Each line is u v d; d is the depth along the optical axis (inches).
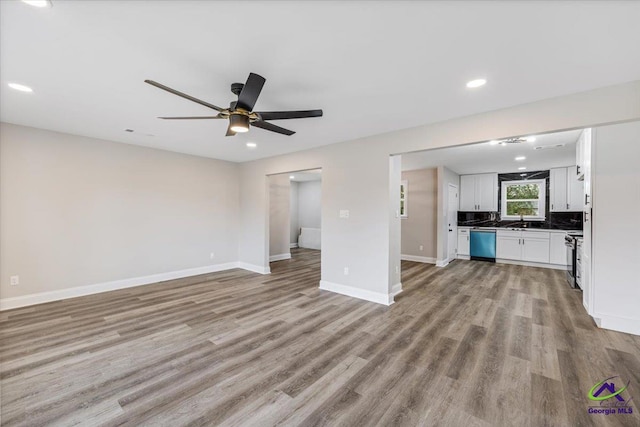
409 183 271.7
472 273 213.2
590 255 119.5
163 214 190.9
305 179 336.8
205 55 74.8
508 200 277.3
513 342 102.3
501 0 53.9
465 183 295.0
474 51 72.1
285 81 88.7
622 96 88.0
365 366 86.9
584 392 74.1
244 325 117.7
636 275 106.9
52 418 64.7
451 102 104.0
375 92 96.1
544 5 55.4
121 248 171.5
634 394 73.0
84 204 156.9
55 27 62.8
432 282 187.2
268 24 61.9
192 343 101.7
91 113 118.3
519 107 105.6
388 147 143.4
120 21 60.9
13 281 135.4
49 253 145.6
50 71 83.4
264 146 176.6
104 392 74.1
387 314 130.5
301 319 124.3
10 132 133.9
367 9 56.9
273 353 94.7
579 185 239.8
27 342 101.4
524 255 244.5
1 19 59.6
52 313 129.3
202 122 129.0
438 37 66.5
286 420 64.6
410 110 112.0
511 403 70.1
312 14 58.5
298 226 368.2
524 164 233.0
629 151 107.0
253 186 225.3
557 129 98.3
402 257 275.6
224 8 56.7
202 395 73.2
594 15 57.9
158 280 188.4
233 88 90.7
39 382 78.2
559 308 137.4
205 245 215.3
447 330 112.9
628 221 107.7
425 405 69.5
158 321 121.6
